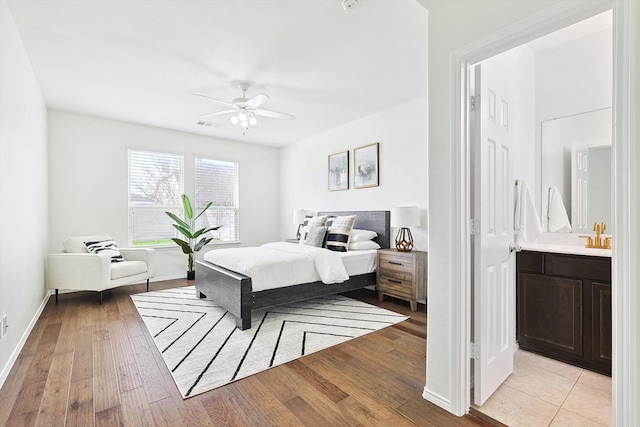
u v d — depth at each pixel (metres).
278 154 6.51
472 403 1.79
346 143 4.88
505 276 2.07
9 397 1.79
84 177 4.39
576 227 2.65
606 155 2.53
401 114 4.04
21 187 2.55
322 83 3.37
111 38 2.48
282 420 1.61
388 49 2.67
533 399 1.82
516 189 2.61
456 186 1.65
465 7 1.61
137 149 4.83
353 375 2.06
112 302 3.77
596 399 1.82
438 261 1.75
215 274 3.39
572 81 2.70
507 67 2.25
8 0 2.03
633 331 1.07
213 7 2.11
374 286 4.23
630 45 1.07
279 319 3.17
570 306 2.23
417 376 2.05
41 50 2.65
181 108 4.10
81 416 1.63
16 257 2.37
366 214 4.43
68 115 4.28
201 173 5.53
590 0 1.19
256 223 6.18
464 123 1.66
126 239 4.73
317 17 2.23
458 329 1.65
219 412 1.67
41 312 3.36
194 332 2.81
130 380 1.99
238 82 3.30
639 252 1.06
